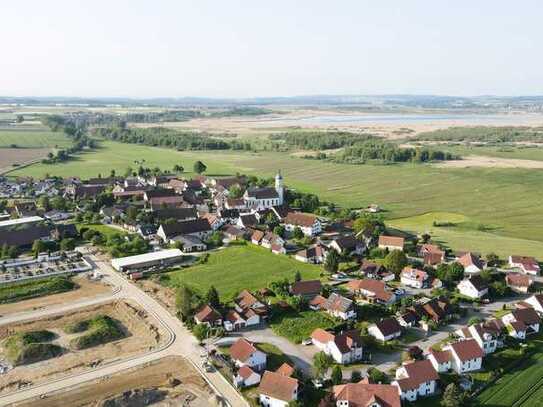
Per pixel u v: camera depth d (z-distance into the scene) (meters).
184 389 104.44
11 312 141.50
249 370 107.12
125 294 154.12
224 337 127.69
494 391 104.19
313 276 168.88
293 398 98.44
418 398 103.31
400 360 118.06
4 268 174.25
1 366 114.25
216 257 188.62
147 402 100.06
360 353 118.81
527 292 159.50
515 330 128.12
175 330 130.50
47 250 189.88
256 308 139.62
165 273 171.75
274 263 181.50
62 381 107.69
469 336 122.81
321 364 107.69
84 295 153.50
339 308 138.62
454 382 107.25
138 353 119.19
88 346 123.00
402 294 155.25
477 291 152.12
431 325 133.62
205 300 140.75
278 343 125.06
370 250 192.00
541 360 117.75
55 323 135.00
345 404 97.50
